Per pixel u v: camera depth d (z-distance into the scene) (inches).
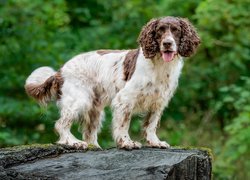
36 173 277.0
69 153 304.8
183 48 300.7
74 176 273.0
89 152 303.6
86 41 552.4
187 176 284.5
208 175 297.0
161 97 307.9
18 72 525.7
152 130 315.9
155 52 298.5
